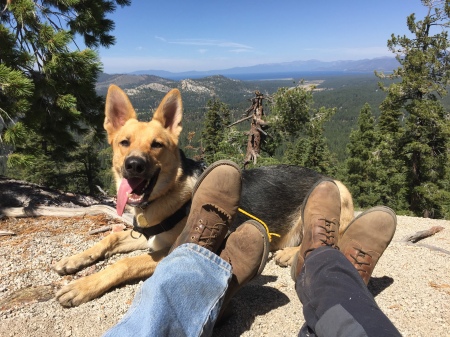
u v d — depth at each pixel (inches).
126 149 33.1
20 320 26.7
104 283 29.8
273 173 41.9
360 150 353.7
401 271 35.4
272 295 30.9
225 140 190.2
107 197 72.8
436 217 248.7
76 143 87.4
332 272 20.5
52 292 31.2
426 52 209.2
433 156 232.4
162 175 32.4
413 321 26.8
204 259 22.3
